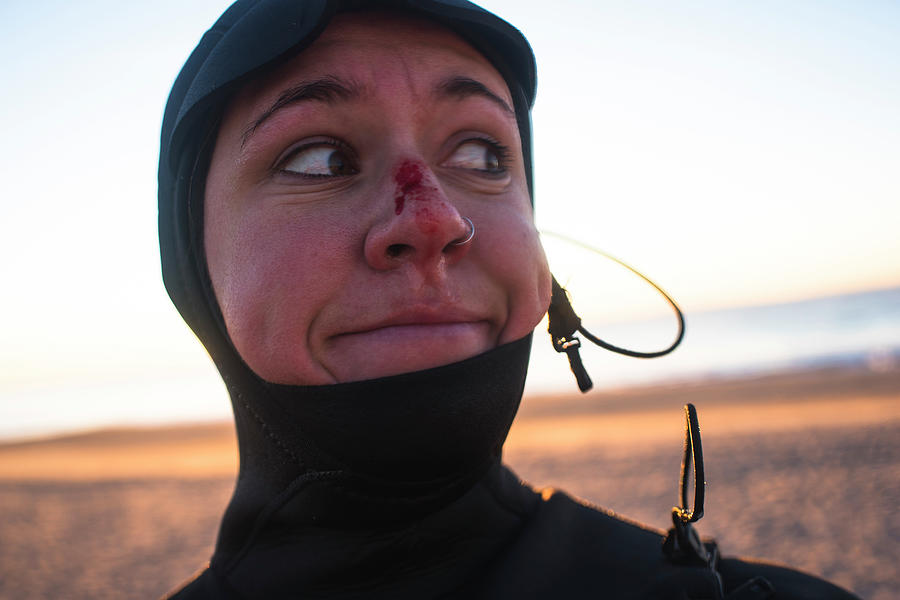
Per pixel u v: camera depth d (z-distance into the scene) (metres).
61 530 2.30
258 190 0.29
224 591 0.34
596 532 0.35
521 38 0.33
